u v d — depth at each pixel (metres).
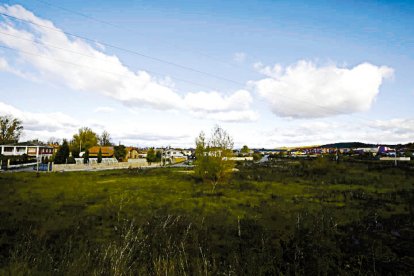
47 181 26.98
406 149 87.31
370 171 40.28
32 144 66.12
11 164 50.12
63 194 18.33
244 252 5.96
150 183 26.45
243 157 102.88
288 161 82.50
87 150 62.62
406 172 37.19
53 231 8.44
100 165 54.78
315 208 13.94
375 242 7.18
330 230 8.66
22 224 9.27
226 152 25.36
